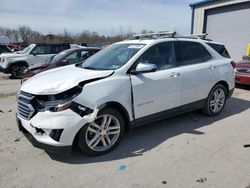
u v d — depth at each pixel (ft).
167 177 9.48
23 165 10.54
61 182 9.32
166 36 14.43
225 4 41.19
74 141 10.77
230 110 18.04
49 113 9.83
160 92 12.92
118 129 11.73
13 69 37.78
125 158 11.03
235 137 13.08
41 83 10.96
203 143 12.41
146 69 11.59
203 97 15.49
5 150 11.91
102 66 12.84
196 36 16.70
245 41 39.60
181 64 14.21
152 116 12.98
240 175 9.52
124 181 9.30
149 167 10.23
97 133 11.09
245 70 24.75
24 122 10.66
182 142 12.57
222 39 43.75
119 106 11.45
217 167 10.11
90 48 28.09
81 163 10.65
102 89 10.76
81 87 10.32
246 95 22.85
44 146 10.12
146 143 12.54
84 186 9.05
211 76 15.53
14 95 24.94
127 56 12.63
